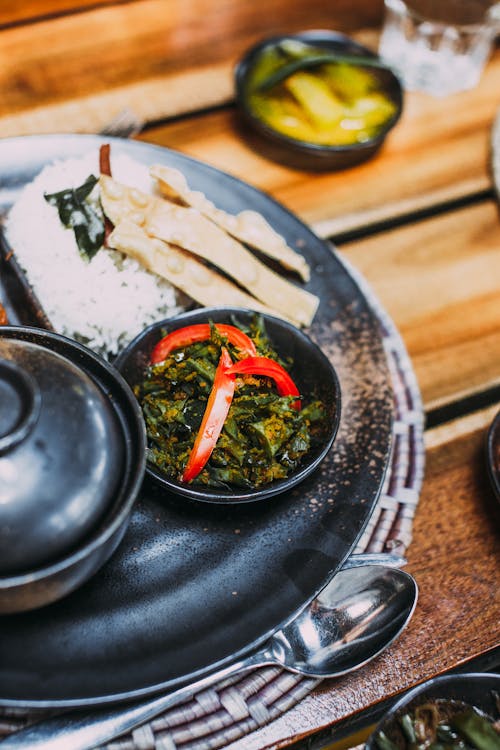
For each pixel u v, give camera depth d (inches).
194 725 18.5
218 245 22.1
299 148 25.7
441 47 29.0
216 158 26.2
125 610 18.8
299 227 24.1
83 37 27.6
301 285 23.4
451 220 26.5
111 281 21.9
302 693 18.9
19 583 16.6
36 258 21.9
